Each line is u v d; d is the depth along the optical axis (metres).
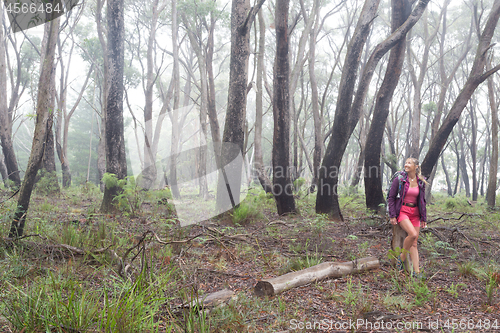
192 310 2.91
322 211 9.64
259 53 13.27
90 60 20.92
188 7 16.08
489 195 16.11
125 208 8.47
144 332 2.62
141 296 2.98
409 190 4.68
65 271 4.00
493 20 10.48
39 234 5.04
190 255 5.04
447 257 5.55
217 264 4.72
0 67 14.31
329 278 4.25
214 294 3.44
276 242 6.32
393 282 4.22
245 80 9.09
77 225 6.12
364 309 3.31
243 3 8.97
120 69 9.39
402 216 4.68
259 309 3.31
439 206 16.62
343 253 5.69
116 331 2.51
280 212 9.91
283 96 9.60
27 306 2.82
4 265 4.00
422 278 4.10
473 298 3.80
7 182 13.36
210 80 16.92
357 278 4.39
